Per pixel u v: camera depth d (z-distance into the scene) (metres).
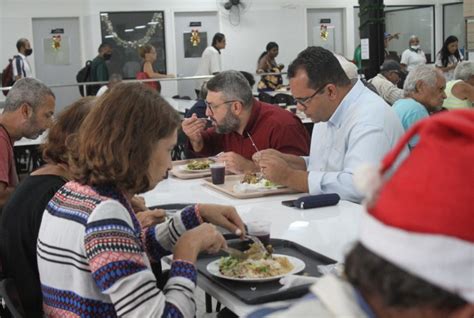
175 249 1.63
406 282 0.70
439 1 13.26
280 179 2.72
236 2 11.88
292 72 2.78
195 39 11.78
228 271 1.71
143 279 1.44
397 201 0.71
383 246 0.72
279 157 2.97
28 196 1.91
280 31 12.27
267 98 7.67
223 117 3.34
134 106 1.52
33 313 1.86
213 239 1.67
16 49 10.76
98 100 1.59
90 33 11.14
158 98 1.57
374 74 5.93
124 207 1.53
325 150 2.89
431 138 0.71
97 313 1.50
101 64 9.34
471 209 0.68
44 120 3.11
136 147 1.50
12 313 1.71
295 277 1.60
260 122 3.38
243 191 2.80
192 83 10.09
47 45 11.02
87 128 1.53
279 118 3.37
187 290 1.51
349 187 2.57
